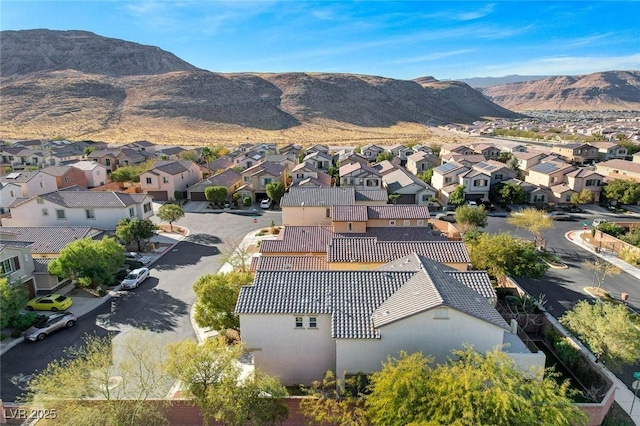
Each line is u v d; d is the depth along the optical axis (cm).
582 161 10031
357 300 2284
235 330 2884
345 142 15138
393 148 10962
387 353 2112
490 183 7288
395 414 1664
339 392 2080
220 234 5412
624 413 2158
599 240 5103
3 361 2584
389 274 2455
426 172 8431
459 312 2033
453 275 2544
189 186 7750
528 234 5469
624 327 2255
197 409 2064
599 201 7225
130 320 3116
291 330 2253
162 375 2036
